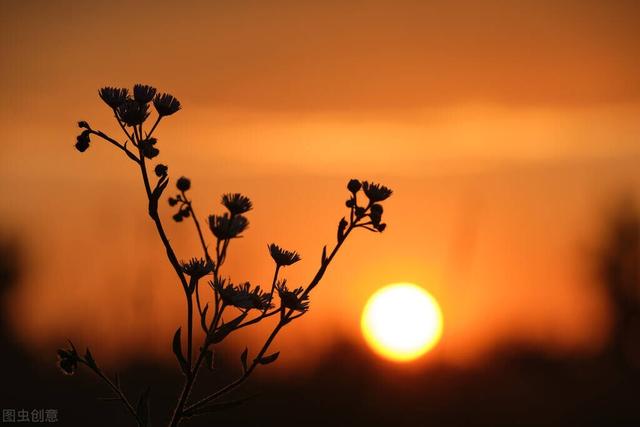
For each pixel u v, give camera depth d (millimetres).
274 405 19078
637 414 21938
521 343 24109
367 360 20719
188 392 5934
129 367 17219
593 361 24219
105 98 6566
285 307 6086
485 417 21094
